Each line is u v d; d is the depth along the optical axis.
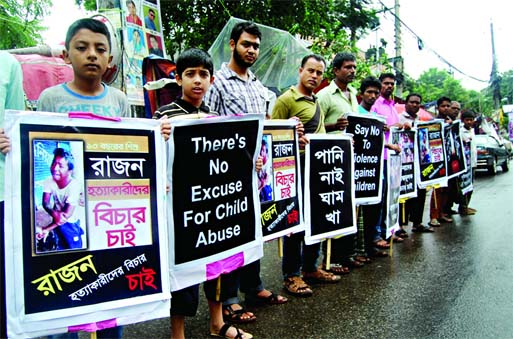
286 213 3.85
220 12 10.13
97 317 2.29
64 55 2.62
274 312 3.66
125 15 6.57
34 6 10.59
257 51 3.69
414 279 4.45
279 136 3.80
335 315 3.59
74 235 2.25
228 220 3.06
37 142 2.16
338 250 4.68
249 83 3.79
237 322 3.44
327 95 4.74
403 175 6.02
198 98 3.06
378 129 4.94
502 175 15.45
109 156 2.38
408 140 6.11
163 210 2.55
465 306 3.75
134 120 2.47
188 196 2.81
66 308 2.21
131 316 2.40
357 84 11.02
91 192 2.32
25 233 2.12
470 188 8.05
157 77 6.36
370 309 3.70
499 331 3.28
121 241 2.40
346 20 14.56
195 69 3.01
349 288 4.22
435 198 6.98
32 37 10.59
